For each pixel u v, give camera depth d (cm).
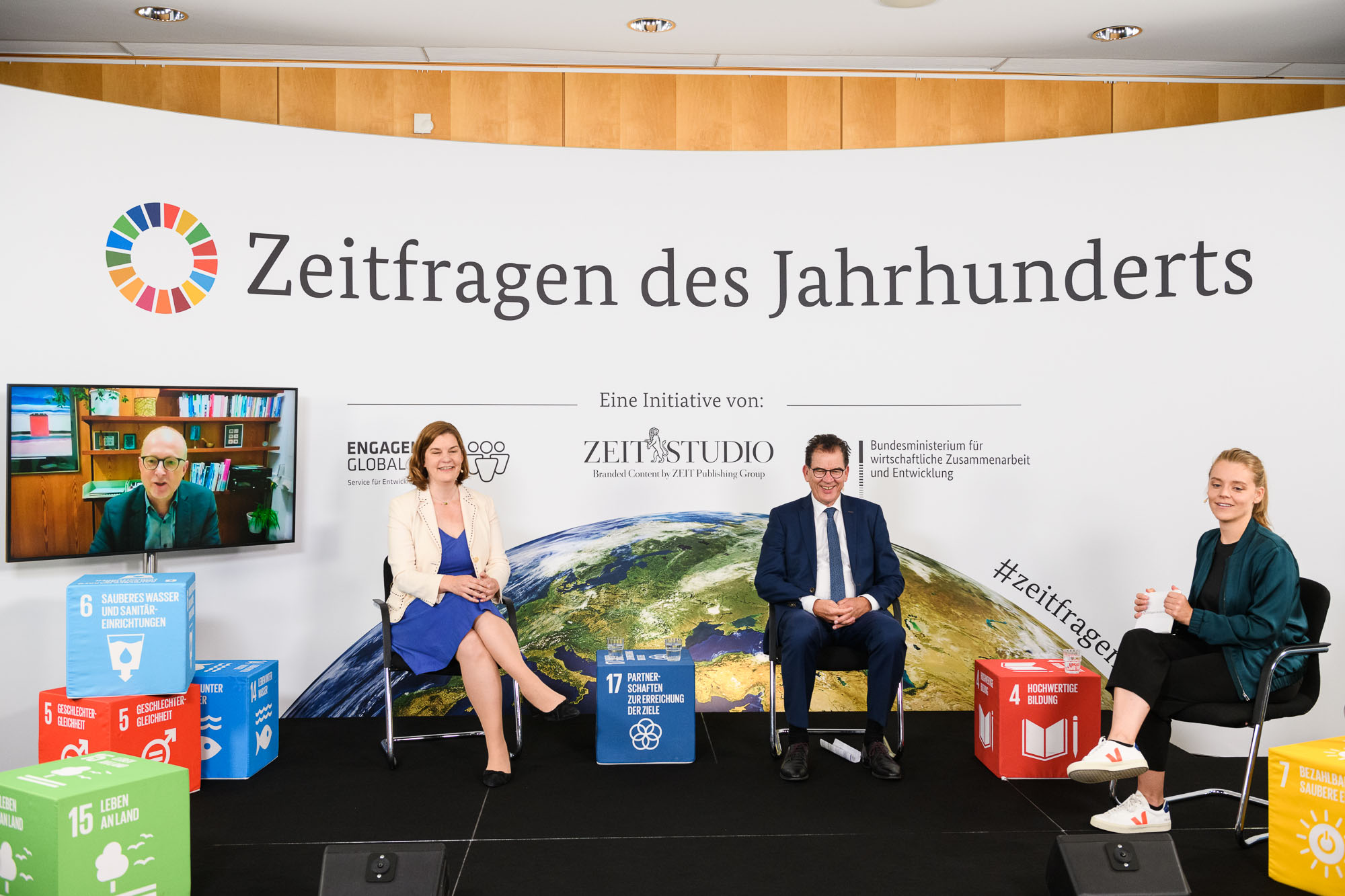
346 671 429
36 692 370
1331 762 251
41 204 378
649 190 447
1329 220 397
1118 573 426
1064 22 417
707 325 448
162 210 400
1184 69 466
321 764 364
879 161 445
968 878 263
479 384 440
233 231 414
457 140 447
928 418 443
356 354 430
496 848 285
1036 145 436
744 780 347
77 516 355
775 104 470
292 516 406
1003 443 438
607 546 445
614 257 447
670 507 447
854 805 321
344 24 417
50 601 372
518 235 443
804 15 411
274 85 455
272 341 420
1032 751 346
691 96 468
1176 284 419
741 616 446
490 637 347
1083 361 431
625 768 361
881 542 383
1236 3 398
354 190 430
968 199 441
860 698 446
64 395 352
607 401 446
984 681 363
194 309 407
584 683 441
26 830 224
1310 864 253
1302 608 298
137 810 233
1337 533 393
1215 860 275
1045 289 435
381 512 433
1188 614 295
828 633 371
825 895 253
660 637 444
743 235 448
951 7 402
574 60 459
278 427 402
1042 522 434
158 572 392
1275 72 468
